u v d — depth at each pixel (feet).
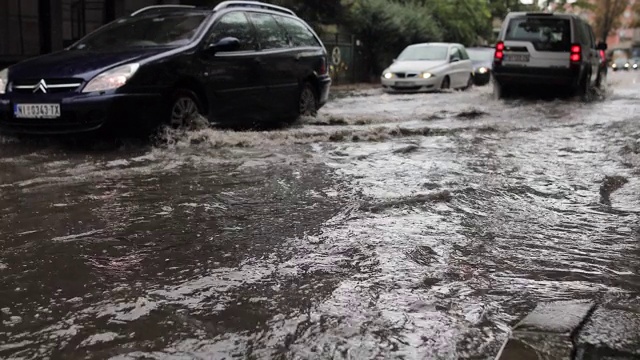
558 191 17.01
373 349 8.25
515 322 9.07
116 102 21.16
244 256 11.73
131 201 15.56
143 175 18.39
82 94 21.13
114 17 49.96
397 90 57.82
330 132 26.68
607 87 61.62
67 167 19.40
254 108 27.30
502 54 45.57
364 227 13.53
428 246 12.34
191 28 25.20
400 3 94.12
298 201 15.65
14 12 43.98
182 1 55.57
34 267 11.12
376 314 9.30
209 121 24.93
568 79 43.96
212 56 24.85
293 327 8.88
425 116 35.06
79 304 9.61
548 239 12.92
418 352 8.18
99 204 15.26
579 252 12.16
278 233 13.10
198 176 18.37
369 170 19.48
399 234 13.07
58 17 42.73
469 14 106.73
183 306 9.57
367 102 45.52
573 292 10.19
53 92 21.65
